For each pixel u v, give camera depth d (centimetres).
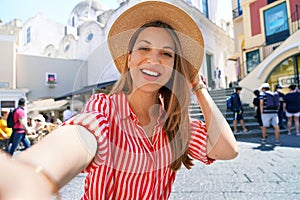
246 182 315
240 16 1827
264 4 1577
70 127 63
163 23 88
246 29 1681
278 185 300
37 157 48
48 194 43
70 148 56
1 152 47
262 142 663
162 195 92
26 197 39
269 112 650
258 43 1603
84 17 3023
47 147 53
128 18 84
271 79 1277
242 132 813
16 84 1888
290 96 808
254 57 1581
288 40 1191
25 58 1941
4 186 40
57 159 51
